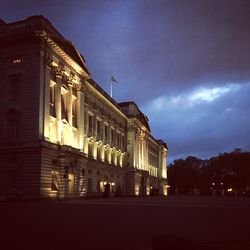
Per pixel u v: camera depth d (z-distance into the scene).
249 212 29.28
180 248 5.76
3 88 54.12
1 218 21.09
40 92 52.50
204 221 20.70
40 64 53.00
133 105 111.56
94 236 14.02
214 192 138.12
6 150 52.03
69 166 57.56
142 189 115.44
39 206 35.59
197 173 179.25
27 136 51.62
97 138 82.19
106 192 72.44
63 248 11.20
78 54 65.31
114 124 96.19
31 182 50.19
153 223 19.28
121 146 102.06
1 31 54.47
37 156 50.56
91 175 74.94
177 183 178.50
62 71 60.00
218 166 164.12
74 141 65.50
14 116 52.94
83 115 69.00
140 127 116.19
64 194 55.09
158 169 153.88
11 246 11.42
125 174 104.06
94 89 78.88
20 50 53.97
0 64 54.69
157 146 154.00
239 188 152.62
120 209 31.52
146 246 11.79
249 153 152.00
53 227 16.77
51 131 56.62
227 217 23.83
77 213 25.84
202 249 5.64
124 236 14.12
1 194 51.16
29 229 15.89
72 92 65.06
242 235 14.34
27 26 53.25
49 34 54.22
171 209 32.62
